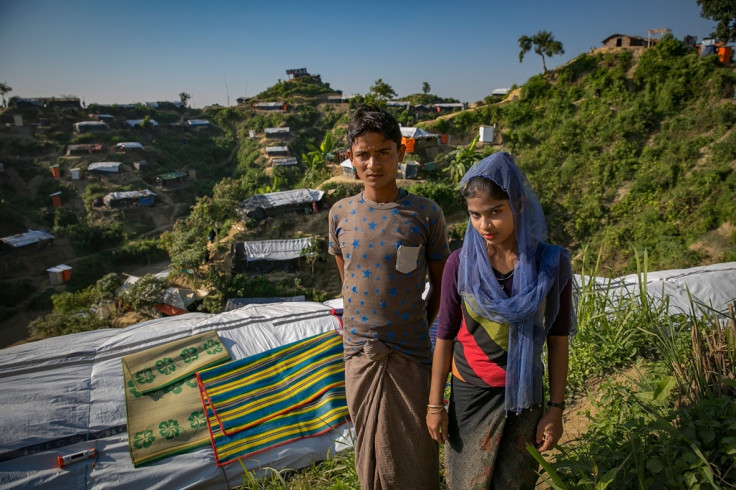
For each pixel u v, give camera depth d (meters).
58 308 25.86
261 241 29.27
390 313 1.91
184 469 3.12
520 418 1.59
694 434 1.68
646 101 34.06
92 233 45.12
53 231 44.81
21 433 3.22
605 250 28.23
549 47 40.50
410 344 1.95
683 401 1.98
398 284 1.90
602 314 3.33
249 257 28.33
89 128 66.25
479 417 1.63
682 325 3.29
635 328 3.19
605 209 30.92
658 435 1.93
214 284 27.16
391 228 1.90
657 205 28.91
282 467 3.16
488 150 36.97
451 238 30.08
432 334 3.54
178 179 61.50
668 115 33.34
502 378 1.58
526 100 40.28
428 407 1.75
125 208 51.62
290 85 86.31
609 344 3.17
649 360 3.05
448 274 1.66
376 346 1.91
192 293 26.02
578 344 3.22
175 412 3.49
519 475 1.59
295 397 3.62
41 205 50.72
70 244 43.38
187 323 4.39
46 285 37.84
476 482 1.61
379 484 1.94
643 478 1.58
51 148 60.41
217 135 77.69
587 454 1.95
